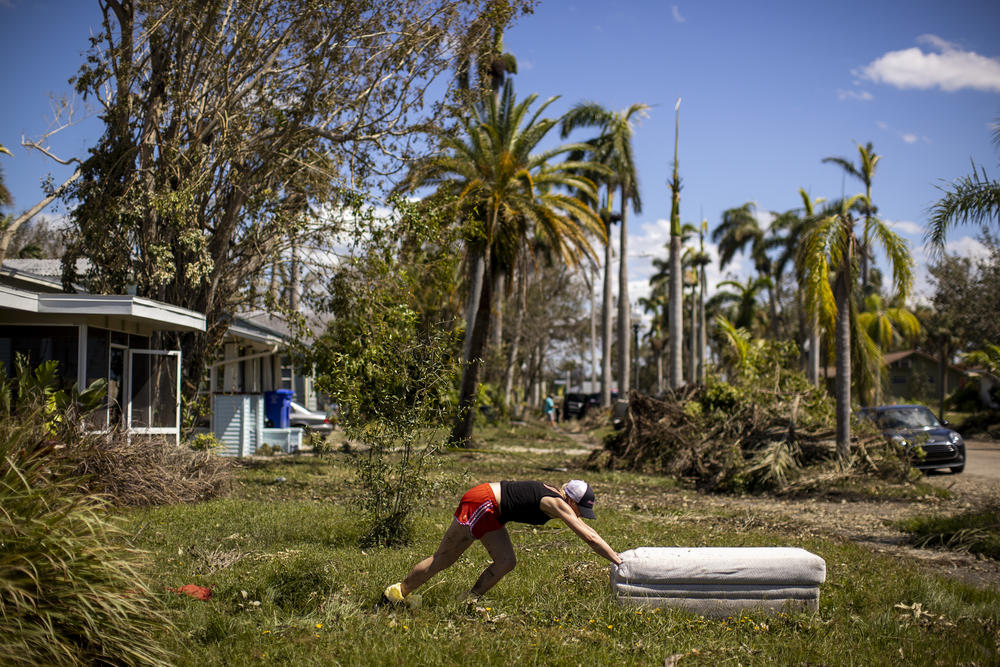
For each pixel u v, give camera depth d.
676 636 5.46
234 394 21.08
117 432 11.38
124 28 16.75
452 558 5.96
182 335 17.80
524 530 9.80
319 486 13.92
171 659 4.69
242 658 4.75
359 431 8.83
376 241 17.86
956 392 49.34
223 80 16.91
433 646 4.98
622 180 38.97
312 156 18.73
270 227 18.25
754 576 6.07
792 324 68.50
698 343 70.44
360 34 17.38
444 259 18.92
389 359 8.95
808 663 5.03
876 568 7.83
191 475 11.91
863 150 19.31
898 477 16.42
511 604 6.11
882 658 5.14
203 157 17.25
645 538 9.34
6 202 24.64
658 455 18.92
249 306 21.81
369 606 5.99
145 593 5.01
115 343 15.76
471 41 18.02
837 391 16.67
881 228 15.89
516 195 23.44
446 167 23.67
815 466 16.42
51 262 23.19
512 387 50.50
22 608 4.19
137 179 16.80
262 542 8.39
